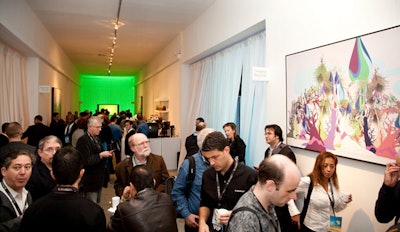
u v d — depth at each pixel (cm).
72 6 577
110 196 525
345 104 244
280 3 338
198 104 684
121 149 744
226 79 533
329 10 264
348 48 241
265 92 403
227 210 168
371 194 224
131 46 964
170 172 743
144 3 559
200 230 177
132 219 162
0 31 455
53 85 892
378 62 215
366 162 224
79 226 147
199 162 228
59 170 154
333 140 256
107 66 1469
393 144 203
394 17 206
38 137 591
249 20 411
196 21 651
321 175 236
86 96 1891
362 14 231
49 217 145
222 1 509
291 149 315
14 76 592
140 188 178
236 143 405
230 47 527
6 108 546
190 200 224
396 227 130
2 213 172
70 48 1004
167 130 826
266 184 122
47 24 704
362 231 231
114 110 1945
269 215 126
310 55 285
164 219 168
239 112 505
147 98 1368
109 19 661
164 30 752
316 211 234
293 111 311
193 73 741
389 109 206
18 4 499
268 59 363
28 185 223
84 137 344
